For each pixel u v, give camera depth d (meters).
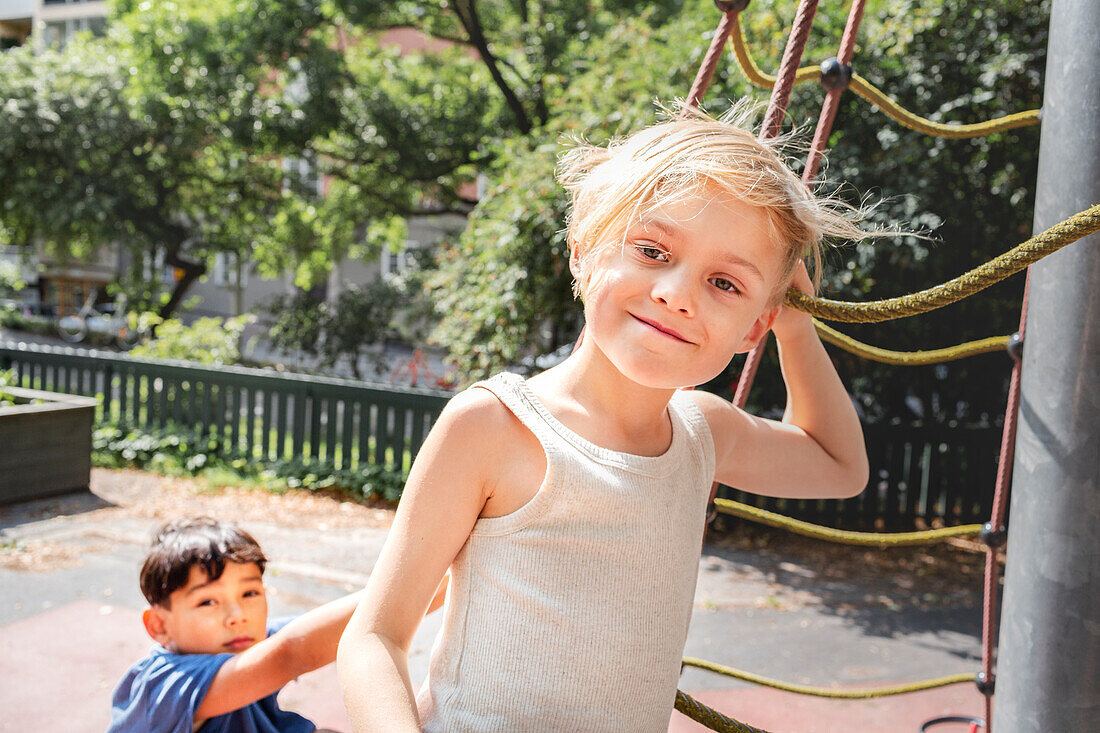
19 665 4.00
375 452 7.90
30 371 9.58
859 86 1.37
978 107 6.67
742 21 7.09
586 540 0.83
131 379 9.37
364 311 18.73
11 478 6.94
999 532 1.70
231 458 8.52
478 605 0.84
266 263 20.67
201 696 1.29
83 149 17.28
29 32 37.00
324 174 18.22
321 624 1.21
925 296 0.95
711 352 0.80
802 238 0.85
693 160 0.79
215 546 1.59
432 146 17.23
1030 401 1.21
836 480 1.18
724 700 3.90
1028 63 6.46
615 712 0.83
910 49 6.70
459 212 18.67
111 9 17.28
